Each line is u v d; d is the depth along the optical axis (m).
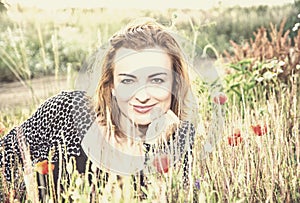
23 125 2.07
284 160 2.29
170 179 1.77
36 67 5.11
